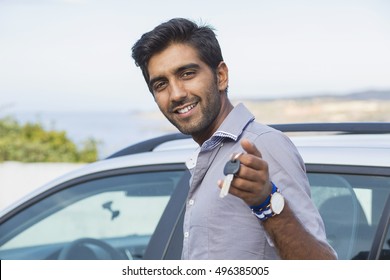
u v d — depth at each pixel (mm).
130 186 3654
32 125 13203
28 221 3846
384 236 2986
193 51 2828
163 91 2875
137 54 2885
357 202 3104
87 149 12961
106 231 3764
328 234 3131
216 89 2861
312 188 3215
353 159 3168
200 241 2723
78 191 3787
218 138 2777
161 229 3438
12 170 11758
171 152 3615
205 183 2768
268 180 2457
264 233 2648
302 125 3588
